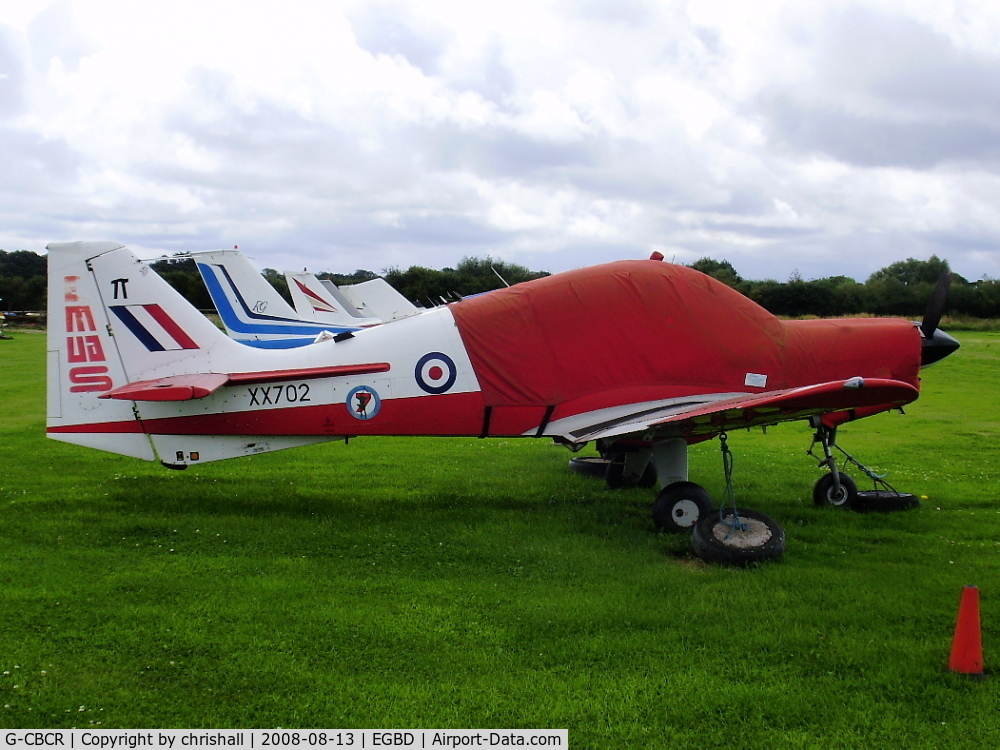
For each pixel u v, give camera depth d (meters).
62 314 7.51
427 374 7.47
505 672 4.14
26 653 4.27
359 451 11.29
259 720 3.65
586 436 6.84
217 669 4.13
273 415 7.57
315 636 4.55
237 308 20.91
